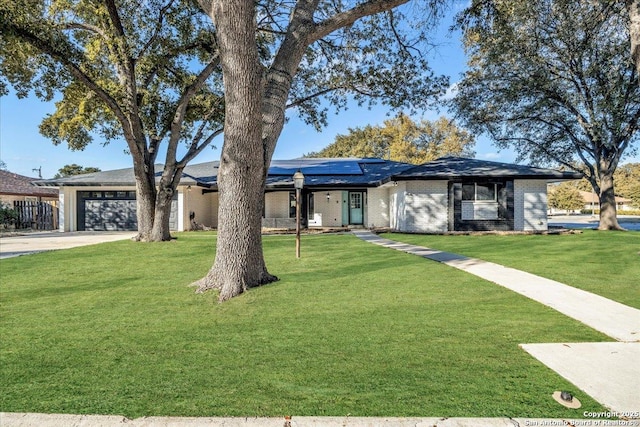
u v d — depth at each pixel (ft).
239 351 11.19
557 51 50.85
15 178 88.94
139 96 42.39
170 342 12.03
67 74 33.91
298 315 14.73
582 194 187.83
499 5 31.14
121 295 18.38
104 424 7.55
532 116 58.18
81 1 35.24
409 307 15.53
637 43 26.58
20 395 8.72
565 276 21.43
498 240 41.78
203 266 26.73
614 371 9.53
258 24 40.27
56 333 12.98
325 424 7.41
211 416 7.73
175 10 38.99
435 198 52.90
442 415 7.64
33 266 27.14
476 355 10.62
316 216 67.77
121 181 65.36
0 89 37.06
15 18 27.89
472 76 58.70
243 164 18.74
